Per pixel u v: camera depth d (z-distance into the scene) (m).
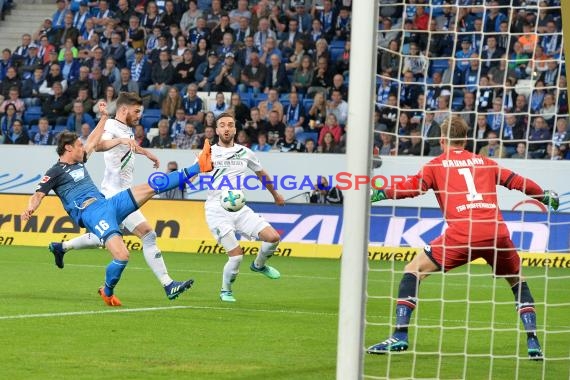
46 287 27.81
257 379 15.34
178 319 21.92
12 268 33.53
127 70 52.06
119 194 23.78
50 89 53.41
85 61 53.34
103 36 55.72
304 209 43.03
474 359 17.95
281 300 26.66
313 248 42.34
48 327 20.03
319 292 28.94
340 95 48.84
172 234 43.69
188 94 49.50
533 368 17.17
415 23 47.59
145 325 20.81
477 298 28.75
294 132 47.56
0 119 52.41
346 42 52.28
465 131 18.58
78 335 19.16
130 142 24.91
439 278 34.81
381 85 43.59
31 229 44.56
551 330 22.22
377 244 40.59
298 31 52.84
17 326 20.03
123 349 17.75
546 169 40.00
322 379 15.46
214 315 22.84
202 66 52.00
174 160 44.56
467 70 45.19
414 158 38.44
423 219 36.91
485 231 18.03
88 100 51.69
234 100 48.25
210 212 25.98
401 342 18.06
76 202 23.81
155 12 55.12
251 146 47.22
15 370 15.44
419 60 45.78
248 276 33.56
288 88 51.06
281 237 42.88
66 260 37.25
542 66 45.16
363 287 13.39
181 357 17.11
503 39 46.19
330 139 45.94
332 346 18.83
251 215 26.45
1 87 53.78
